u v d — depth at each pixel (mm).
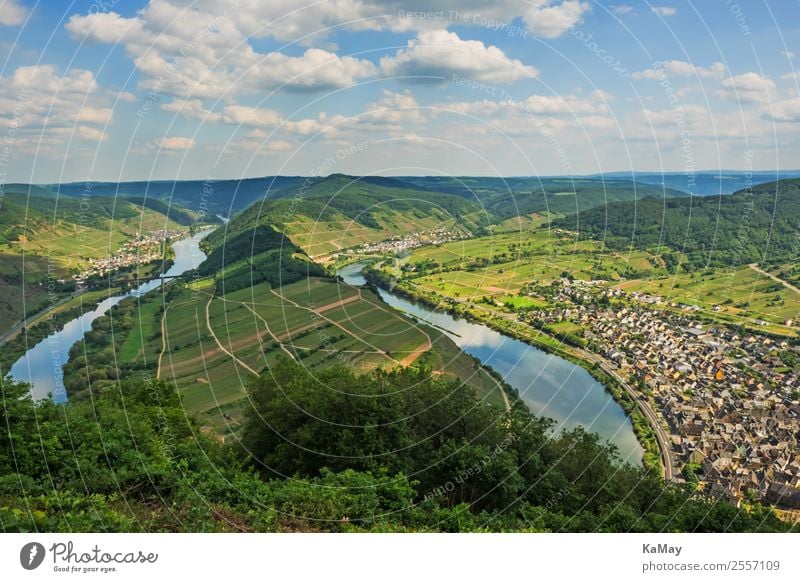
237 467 16391
